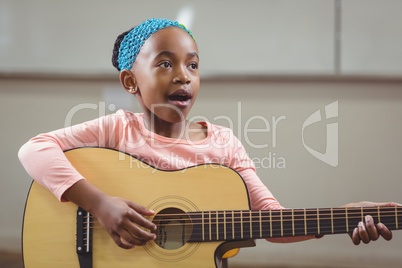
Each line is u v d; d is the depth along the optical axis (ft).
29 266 3.59
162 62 3.67
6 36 9.45
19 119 9.62
